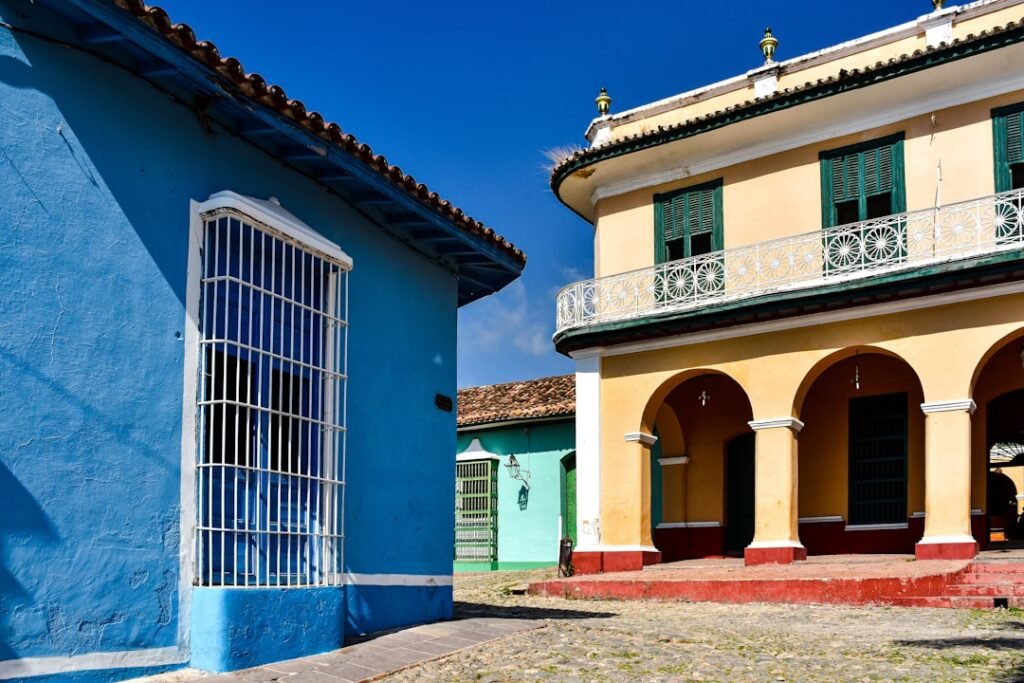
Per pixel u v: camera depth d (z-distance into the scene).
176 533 7.02
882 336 16.39
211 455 7.22
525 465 26.02
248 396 7.50
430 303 10.72
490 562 25.91
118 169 6.96
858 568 14.55
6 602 5.89
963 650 8.69
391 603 9.44
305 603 7.74
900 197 16.94
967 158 16.42
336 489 8.62
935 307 15.94
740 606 13.50
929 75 16.31
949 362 15.68
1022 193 15.20
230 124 8.00
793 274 17.25
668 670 7.70
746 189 18.70
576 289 19.66
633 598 15.01
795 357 17.22
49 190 6.49
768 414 17.33
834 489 18.67
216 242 7.53
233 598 7.07
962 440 15.37
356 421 9.21
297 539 8.08
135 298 6.95
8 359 6.09
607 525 18.80
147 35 6.80
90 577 6.39
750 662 8.13
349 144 8.62
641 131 20.05
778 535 16.83
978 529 16.72
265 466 7.86
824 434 18.98
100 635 6.41
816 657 8.42
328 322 8.80
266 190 8.37
